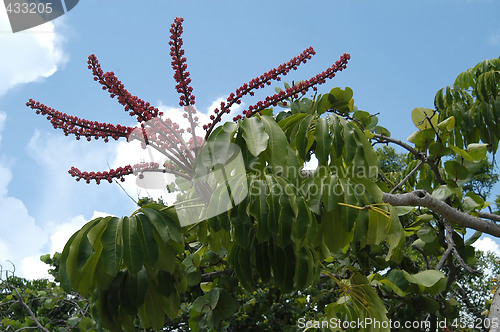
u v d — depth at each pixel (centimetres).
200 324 339
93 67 208
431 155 382
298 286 229
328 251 266
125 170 216
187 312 443
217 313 343
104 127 216
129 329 235
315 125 249
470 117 440
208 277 390
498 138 437
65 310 583
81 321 418
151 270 234
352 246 407
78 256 216
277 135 227
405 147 409
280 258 236
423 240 410
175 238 221
